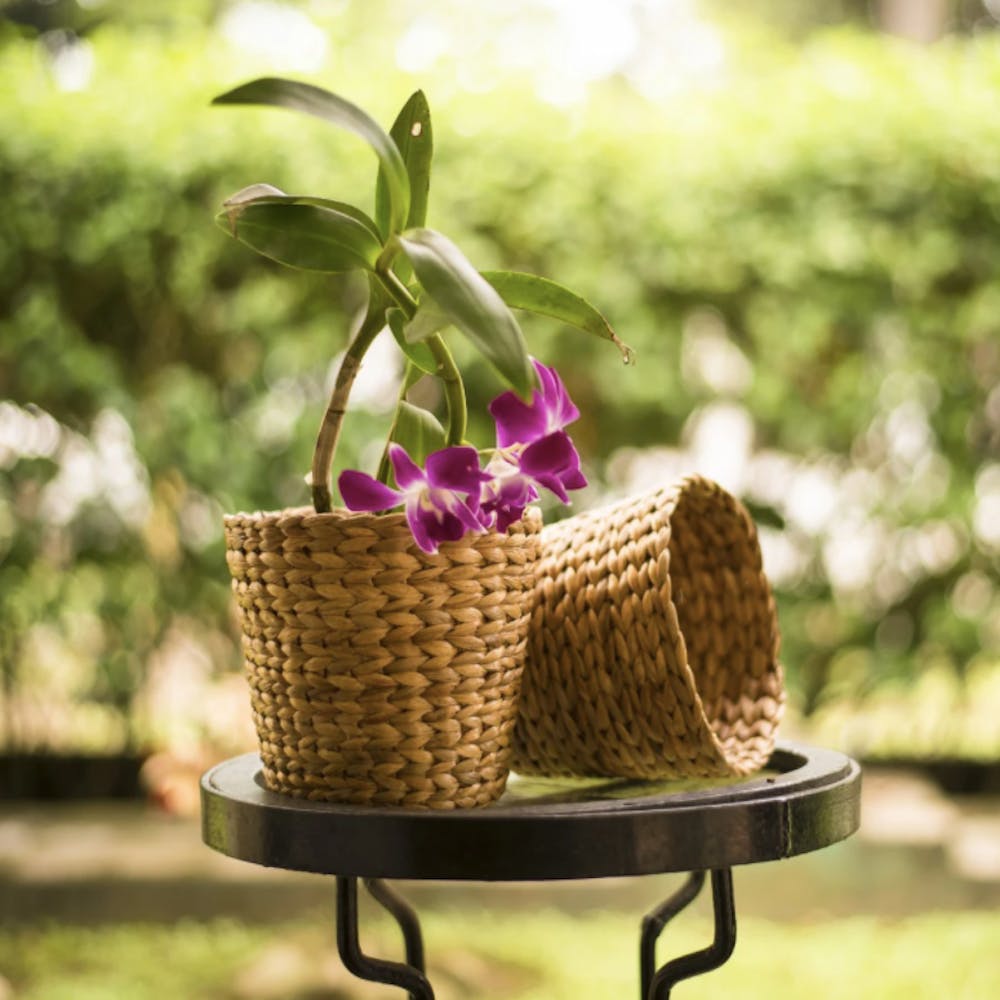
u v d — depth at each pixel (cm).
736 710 108
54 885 286
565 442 84
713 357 315
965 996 250
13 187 305
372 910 297
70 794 335
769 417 312
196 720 309
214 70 314
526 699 99
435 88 308
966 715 335
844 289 308
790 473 321
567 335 304
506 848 80
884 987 255
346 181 299
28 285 309
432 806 86
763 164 305
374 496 83
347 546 84
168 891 288
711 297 309
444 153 304
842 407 314
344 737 86
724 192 305
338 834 82
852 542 321
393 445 83
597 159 305
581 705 96
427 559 84
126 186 305
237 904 289
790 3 744
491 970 266
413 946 110
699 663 110
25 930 283
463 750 87
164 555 318
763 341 309
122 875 288
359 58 318
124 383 311
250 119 304
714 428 319
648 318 306
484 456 94
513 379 75
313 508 92
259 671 90
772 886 296
